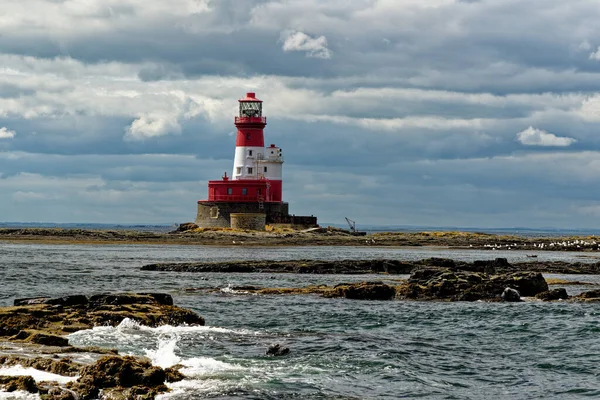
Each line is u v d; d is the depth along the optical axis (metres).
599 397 30.94
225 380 30.30
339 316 50.19
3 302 54.84
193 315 44.28
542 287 62.84
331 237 149.50
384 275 80.25
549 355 38.62
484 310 53.50
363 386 31.16
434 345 40.53
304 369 33.25
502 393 31.36
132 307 43.97
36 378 27.69
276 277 77.75
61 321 40.19
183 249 126.44
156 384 28.25
